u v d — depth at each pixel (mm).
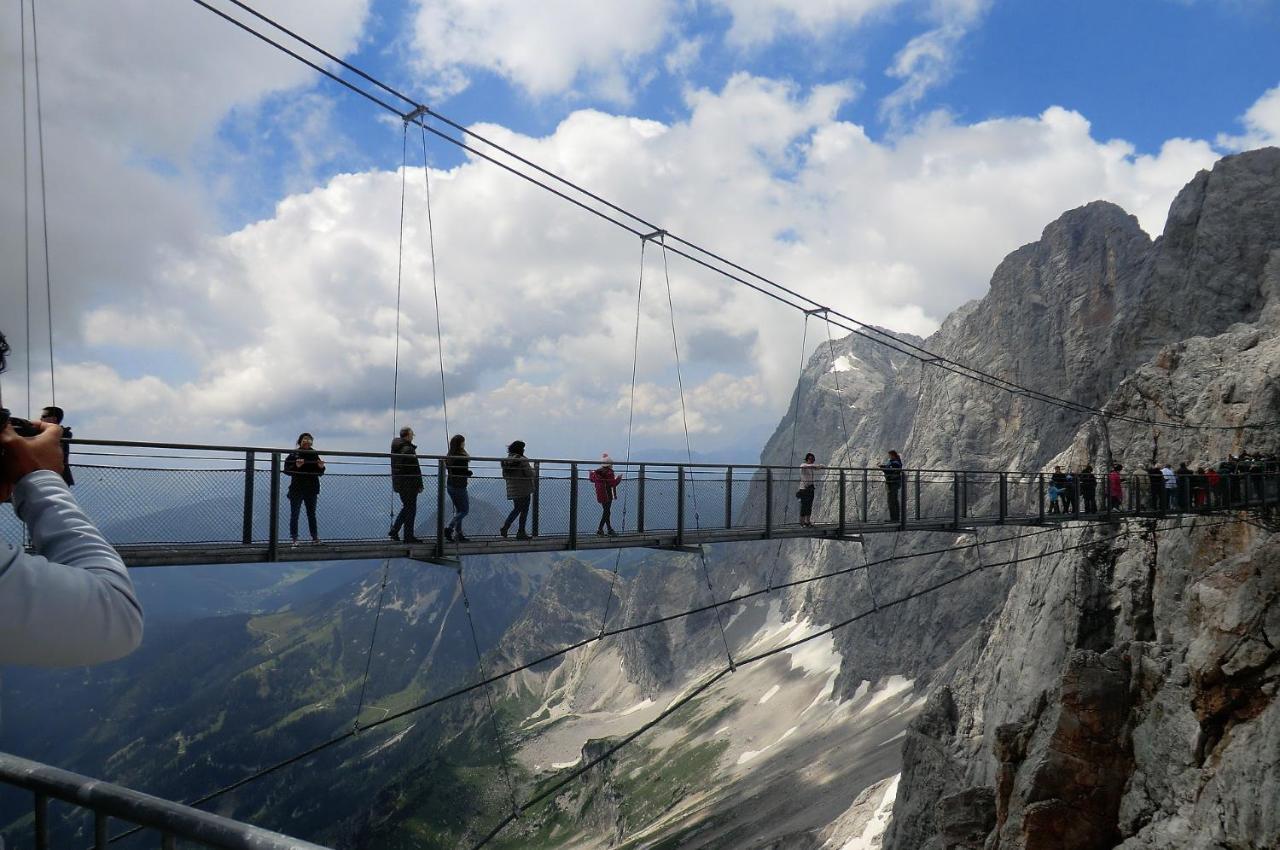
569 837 195875
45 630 1979
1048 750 31969
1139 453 60188
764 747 178250
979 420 158625
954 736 68625
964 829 39312
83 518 2438
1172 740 29672
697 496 24078
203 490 14547
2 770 2754
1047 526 36531
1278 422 50812
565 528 20750
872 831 96062
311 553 15875
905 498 30078
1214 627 29531
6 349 2512
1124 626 47438
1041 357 151750
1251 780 25609
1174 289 94812
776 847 112062
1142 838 28328
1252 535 42750
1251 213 90438
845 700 171250
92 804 2562
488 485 19484
